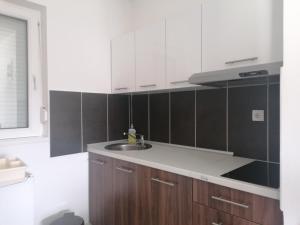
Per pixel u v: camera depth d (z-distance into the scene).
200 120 1.93
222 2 1.46
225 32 1.45
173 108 2.12
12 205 1.34
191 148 1.99
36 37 1.89
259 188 1.06
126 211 1.74
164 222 1.47
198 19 1.59
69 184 1.99
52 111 1.88
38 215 1.82
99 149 1.97
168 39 1.77
